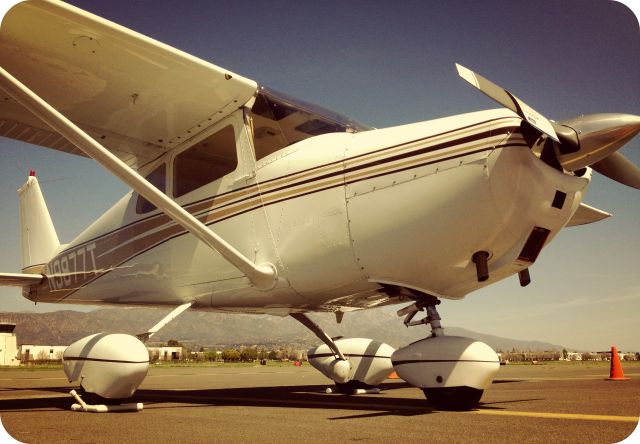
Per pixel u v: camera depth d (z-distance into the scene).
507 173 3.57
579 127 3.52
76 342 4.48
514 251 3.85
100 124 5.21
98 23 3.96
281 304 4.78
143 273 5.71
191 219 4.19
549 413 3.61
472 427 2.99
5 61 4.36
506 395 5.12
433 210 3.78
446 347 3.95
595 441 2.50
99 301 6.55
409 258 3.94
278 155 4.65
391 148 4.02
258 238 4.62
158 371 16.50
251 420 3.46
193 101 4.83
